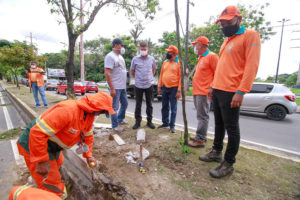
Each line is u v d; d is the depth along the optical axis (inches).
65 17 184.9
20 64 630.5
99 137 134.3
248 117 285.7
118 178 83.1
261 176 85.0
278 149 144.5
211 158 98.3
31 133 58.6
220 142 97.3
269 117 273.6
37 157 61.1
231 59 80.7
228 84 81.1
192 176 85.4
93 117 72.2
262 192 74.2
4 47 620.1
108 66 135.7
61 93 619.2
